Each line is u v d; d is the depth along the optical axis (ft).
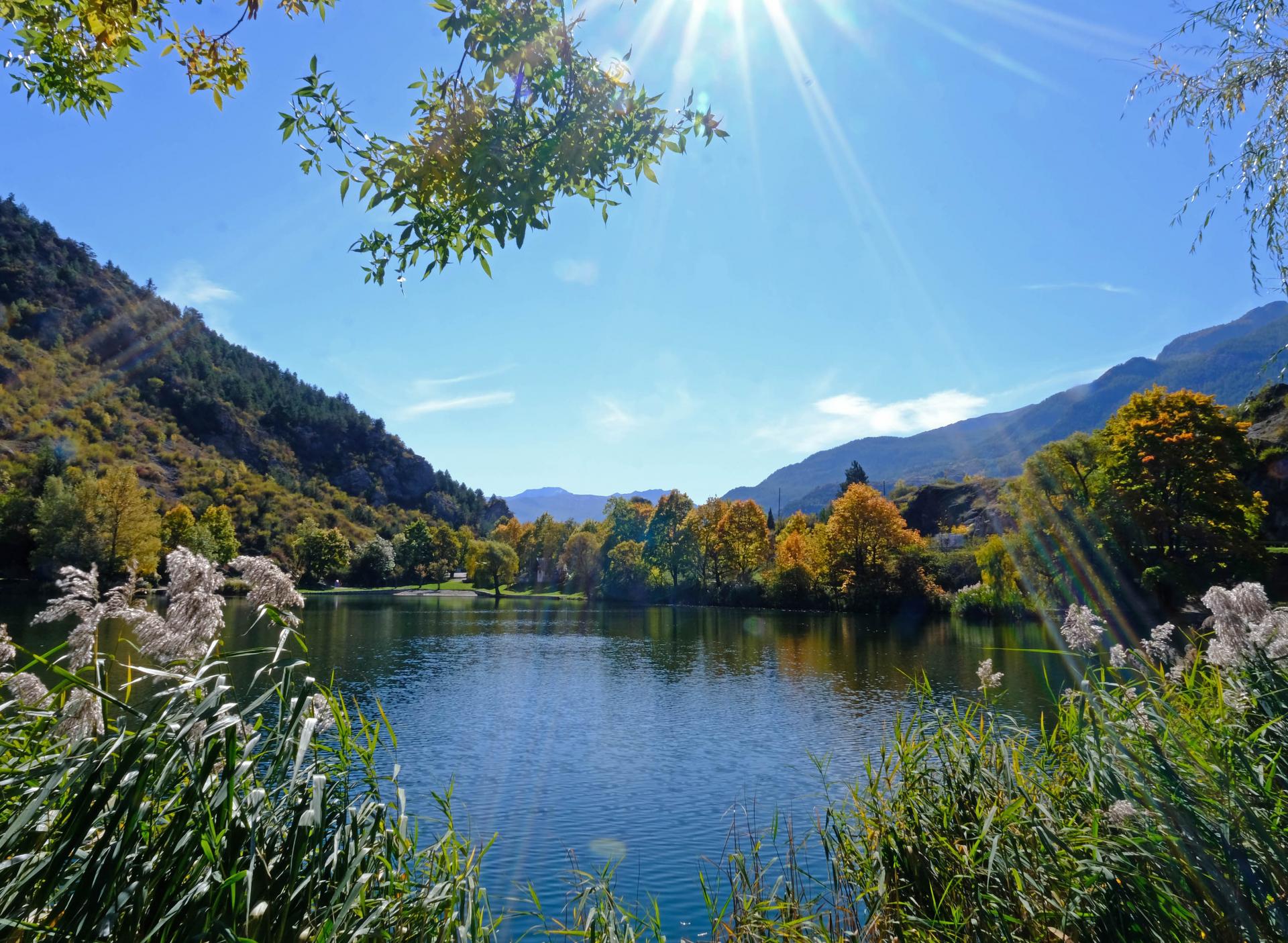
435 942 11.55
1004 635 149.07
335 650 132.36
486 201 11.65
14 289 577.02
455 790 50.37
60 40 14.08
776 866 32.58
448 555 503.20
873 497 225.56
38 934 8.12
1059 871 13.42
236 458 595.88
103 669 11.30
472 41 11.89
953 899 15.34
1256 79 20.29
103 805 8.24
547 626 191.62
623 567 308.19
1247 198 20.98
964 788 17.24
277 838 10.22
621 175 13.33
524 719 75.25
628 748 62.90
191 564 11.70
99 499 220.43
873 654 122.62
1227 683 15.66
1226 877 11.35
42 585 208.03
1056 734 17.75
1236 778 12.49
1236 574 117.19
